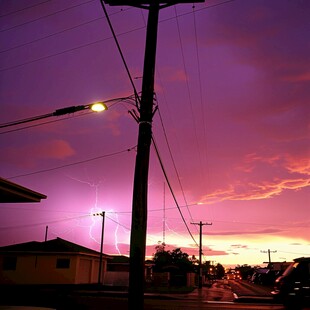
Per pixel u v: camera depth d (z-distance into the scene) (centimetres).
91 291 2977
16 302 1894
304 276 1564
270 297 2445
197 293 3189
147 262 6397
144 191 974
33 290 2983
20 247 3819
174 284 5212
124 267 5472
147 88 1084
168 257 6631
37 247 3831
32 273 3672
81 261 3909
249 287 4462
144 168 996
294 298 1553
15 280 3638
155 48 1133
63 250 3753
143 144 1023
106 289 3416
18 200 1449
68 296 2373
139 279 919
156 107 1095
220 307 1852
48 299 2103
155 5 1178
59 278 3691
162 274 4762
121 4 1193
